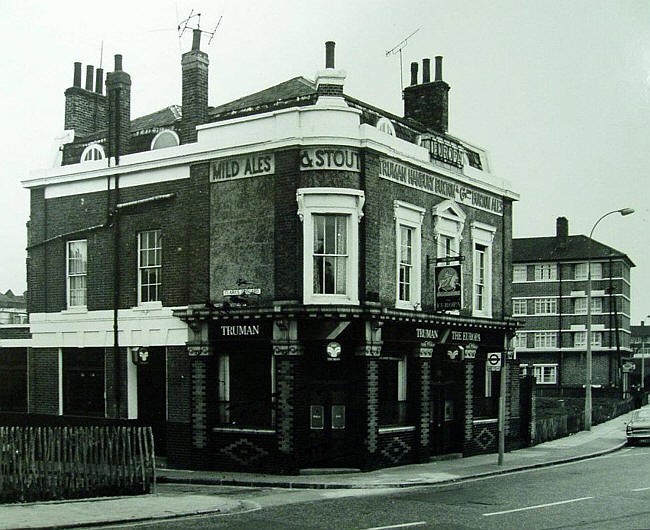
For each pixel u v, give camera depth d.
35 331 25.42
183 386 22.33
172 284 22.88
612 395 60.91
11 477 14.40
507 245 28.61
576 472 21.47
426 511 14.13
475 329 25.98
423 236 23.69
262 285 21.05
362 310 20.25
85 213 24.89
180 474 20.61
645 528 12.14
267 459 20.61
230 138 21.84
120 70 24.89
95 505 14.12
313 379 20.77
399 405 22.88
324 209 20.48
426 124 27.59
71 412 24.56
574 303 74.19
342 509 14.44
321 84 21.11
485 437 26.62
